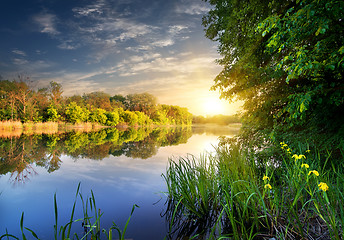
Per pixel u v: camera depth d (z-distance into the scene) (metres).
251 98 5.81
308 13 2.61
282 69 4.50
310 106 4.09
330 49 3.16
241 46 7.25
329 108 3.65
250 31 6.14
